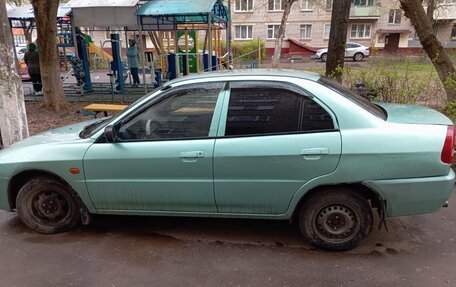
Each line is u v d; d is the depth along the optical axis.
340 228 3.37
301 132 3.24
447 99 6.70
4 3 5.71
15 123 5.98
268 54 40.09
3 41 5.72
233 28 40.31
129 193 3.56
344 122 3.19
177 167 3.41
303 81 3.33
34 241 3.72
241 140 3.30
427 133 3.13
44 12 10.10
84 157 3.56
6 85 5.83
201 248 3.54
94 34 34.47
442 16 35.03
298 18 39.16
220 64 16.39
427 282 2.97
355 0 38.47
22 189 3.77
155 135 3.50
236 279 3.06
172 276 3.12
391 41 39.50
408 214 3.24
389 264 3.22
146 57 16.66
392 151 3.10
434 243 3.55
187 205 3.52
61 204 3.83
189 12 11.76
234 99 3.39
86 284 3.03
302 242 3.61
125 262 3.33
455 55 8.50
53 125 8.88
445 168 3.12
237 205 3.44
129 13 12.28
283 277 3.07
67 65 23.47
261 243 3.61
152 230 3.91
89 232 3.88
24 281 3.08
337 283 2.98
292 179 3.26
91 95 13.62
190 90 3.48
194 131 3.43
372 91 6.50
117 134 3.53
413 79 6.90
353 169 3.15
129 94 13.83
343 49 8.17
